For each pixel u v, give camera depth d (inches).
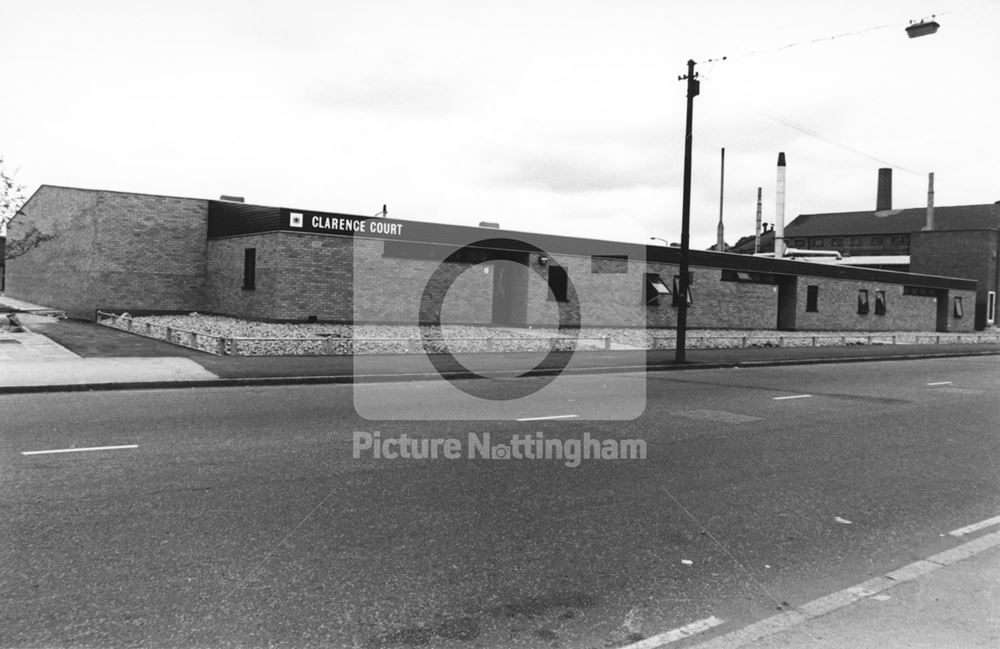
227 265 1039.0
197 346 707.4
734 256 1334.9
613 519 230.2
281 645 144.3
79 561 183.6
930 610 167.2
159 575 176.1
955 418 465.7
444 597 168.2
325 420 391.9
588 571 186.5
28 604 159.3
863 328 1606.8
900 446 366.0
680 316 805.2
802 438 379.9
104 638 145.4
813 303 1496.1
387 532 211.0
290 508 231.0
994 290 2075.5
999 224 3356.3
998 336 1745.8
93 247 1022.4
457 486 263.1
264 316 933.8
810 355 975.6
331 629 151.3
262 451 311.1
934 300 1808.6
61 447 310.7
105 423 368.2
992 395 597.0
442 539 206.7
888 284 1664.6
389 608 161.8
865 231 3745.1
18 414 391.2
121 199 1040.2
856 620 161.3
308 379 558.6
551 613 161.9
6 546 192.5
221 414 403.5
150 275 1062.4
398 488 258.1
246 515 223.0
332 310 930.7
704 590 176.9
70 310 1099.9
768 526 228.5
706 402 510.9
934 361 1030.4
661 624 157.9
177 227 1079.6
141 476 264.8
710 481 282.7
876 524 233.8
